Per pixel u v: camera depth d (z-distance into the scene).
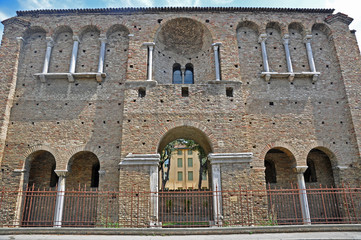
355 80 20.19
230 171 17.22
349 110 19.42
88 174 20.92
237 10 21.73
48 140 18.73
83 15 21.59
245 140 18.02
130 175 17.09
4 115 18.66
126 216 16.41
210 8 21.62
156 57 21.59
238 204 16.59
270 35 21.86
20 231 12.52
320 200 20.47
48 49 20.80
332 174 21.12
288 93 20.11
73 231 12.52
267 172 21.88
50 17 21.50
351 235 11.78
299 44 21.70
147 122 18.30
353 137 18.97
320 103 19.98
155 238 11.77
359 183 18.27
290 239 11.19
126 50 21.22
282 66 21.06
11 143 18.58
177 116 18.47
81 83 20.19
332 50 21.38
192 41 23.05
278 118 19.47
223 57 20.28
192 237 11.88
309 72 20.14
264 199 17.61
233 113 18.62
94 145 18.73
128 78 19.58
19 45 20.66
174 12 21.64
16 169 18.08
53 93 19.83
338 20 21.78
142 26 21.22
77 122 19.20
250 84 20.31
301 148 18.84
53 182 20.78
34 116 19.23
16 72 20.11
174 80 22.91
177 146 57.59
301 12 22.03
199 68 22.55
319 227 12.73
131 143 17.80
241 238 11.52
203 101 18.84
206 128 18.22
